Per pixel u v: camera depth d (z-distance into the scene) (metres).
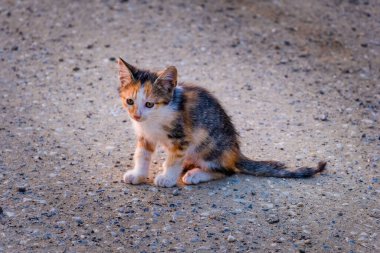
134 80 8.79
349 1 16.53
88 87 12.59
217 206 8.55
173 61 13.66
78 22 15.22
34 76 12.97
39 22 15.21
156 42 14.43
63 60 13.65
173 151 9.05
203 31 14.97
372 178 9.46
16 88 12.45
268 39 14.77
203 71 13.32
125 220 8.20
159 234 7.91
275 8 16.14
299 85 12.91
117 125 11.15
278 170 9.37
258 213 8.42
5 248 7.56
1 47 14.14
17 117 11.28
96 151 10.19
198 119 8.98
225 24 15.34
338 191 9.05
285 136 10.86
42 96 12.16
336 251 7.66
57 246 7.63
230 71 13.40
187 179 9.12
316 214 8.44
